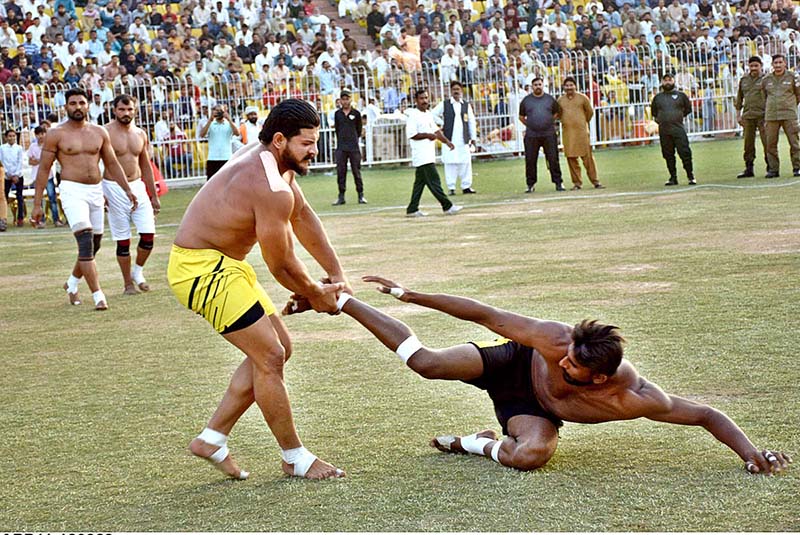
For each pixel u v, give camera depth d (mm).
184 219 6406
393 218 20969
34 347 10445
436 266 13992
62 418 7746
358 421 7258
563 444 6559
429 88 35406
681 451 6289
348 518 5508
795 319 9406
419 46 38906
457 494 5758
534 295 11320
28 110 29953
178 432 7262
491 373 6371
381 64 35844
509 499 5637
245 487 6133
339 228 19625
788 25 42875
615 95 36531
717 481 5742
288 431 6242
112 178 13305
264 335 6211
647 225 16688
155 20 37438
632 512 5352
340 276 6789
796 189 20438
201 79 34156
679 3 42562
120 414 7789
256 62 36625
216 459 6289
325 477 6191
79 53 35094
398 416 7336
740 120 23812
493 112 35844
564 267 13141
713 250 13602
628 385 6039
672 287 11281
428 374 6324
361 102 35062
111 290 14117
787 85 23156
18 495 6129
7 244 20719
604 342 5844
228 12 38812
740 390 7359
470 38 39719
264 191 6168
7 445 7125
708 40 38625
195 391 8352
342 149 24875
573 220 18219
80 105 12938
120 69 33219
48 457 6832
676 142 23219
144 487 6195
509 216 19734
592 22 40938
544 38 40625
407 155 35312
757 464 5844
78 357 9844
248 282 6344
